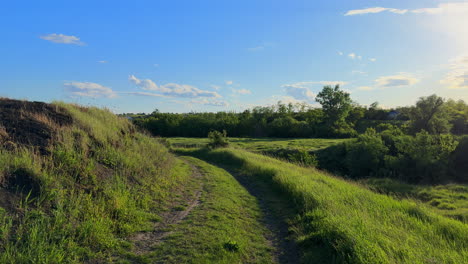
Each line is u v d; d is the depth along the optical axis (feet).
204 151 82.07
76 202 18.60
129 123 49.80
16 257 12.94
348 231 17.28
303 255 17.46
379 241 16.65
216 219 22.52
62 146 24.75
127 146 36.55
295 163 66.03
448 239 19.85
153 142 47.80
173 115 205.05
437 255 16.19
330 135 181.68
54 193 18.25
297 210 26.40
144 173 31.14
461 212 33.88
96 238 16.26
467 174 65.21
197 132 194.90
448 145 67.82
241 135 197.16
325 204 24.68
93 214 18.56
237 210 26.11
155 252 16.17
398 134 92.63
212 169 51.26
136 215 20.97
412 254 15.37
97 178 23.72
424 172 65.21
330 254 16.71
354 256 15.17
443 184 60.70
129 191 24.62
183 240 17.93
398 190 51.83
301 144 121.49
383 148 76.64
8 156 19.71
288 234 21.36
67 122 31.63
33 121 27.32
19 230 14.49
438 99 110.93
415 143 69.05
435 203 42.91
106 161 27.99
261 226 22.75
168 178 34.04
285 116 208.74
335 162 87.15
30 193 17.52
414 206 27.27
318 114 226.58
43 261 13.12
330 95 198.90
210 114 212.43
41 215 16.16
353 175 76.95
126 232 18.33
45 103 34.17
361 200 27.53
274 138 176.96
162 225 20.68
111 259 14.99
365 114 251.19
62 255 14.06
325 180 38.42
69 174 21.94
